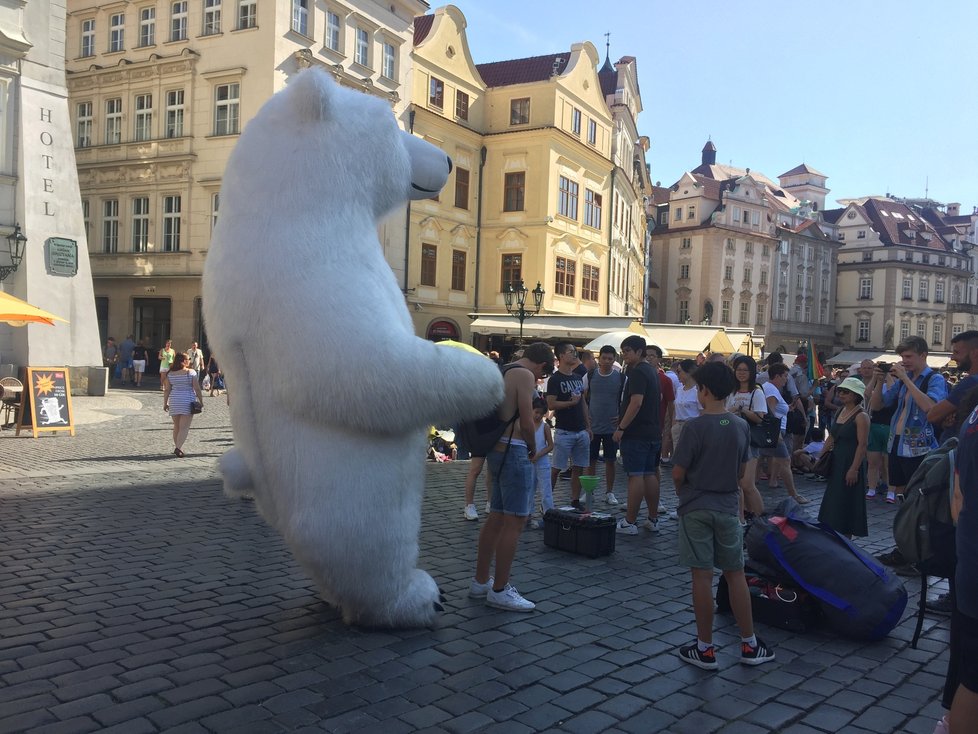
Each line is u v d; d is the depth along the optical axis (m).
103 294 28.25
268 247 3.46
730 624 4.59
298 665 3.67
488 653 3.94
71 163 17.88
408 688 3.48
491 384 3.49
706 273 65.25
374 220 3.79
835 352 81.88
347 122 3.68
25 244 16.86
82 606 4.45
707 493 3.88
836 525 6.34
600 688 3.59
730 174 77.38
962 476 2.49
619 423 6.94
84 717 3.10
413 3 28.92
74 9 28.12
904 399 7.67
